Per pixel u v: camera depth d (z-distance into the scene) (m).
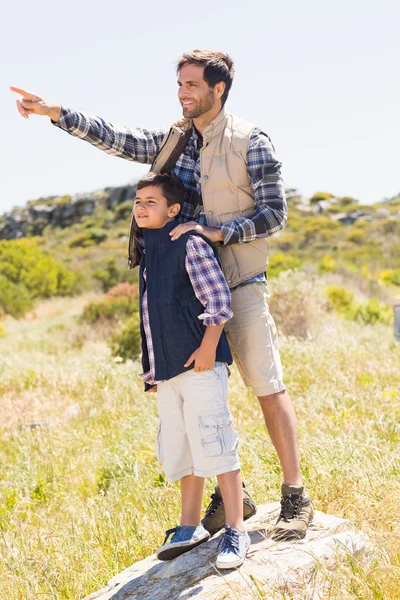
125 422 6.95
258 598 2.73
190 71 3.23
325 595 2.83
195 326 3.12
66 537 4.32
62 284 31.00
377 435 5.14
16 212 78.12
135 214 3.24
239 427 5.82
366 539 3.16
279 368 3.39
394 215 64.19
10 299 26.84
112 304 19.75
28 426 7.74
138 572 3.35
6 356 14.13
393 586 2.84
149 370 3.34
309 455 4.45
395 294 26.02
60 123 3.43
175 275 3.13
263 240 3.34
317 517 3.38
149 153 3.67
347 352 8.88
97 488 5.55
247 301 3.33
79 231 69.38
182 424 3.21
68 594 3.63
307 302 13.66
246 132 3.30
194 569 3.12
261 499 4.18
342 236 54.75
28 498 5.42
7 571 4.00
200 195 3.45
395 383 7.19
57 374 10.24
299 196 71.94
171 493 4.69
